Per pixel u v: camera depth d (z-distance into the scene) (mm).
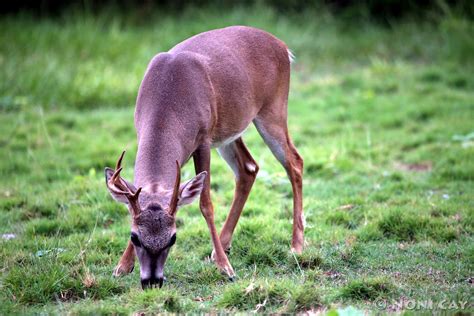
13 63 21656
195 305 9180
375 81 21531
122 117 19016
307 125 18125
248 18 26031
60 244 11414
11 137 17031
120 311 8820
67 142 16984
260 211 12961
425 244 11312
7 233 12141
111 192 9172
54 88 20594
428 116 18531
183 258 11039
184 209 13148
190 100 10367
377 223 12031
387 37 25688
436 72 21656
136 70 22000
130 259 10469
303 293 9195
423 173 14812
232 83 11008
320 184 14414
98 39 24141
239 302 9195
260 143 16797
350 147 16422
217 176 14797
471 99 19516
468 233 11633
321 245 11430
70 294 9672
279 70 11906
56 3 28375
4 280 9852
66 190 13820
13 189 14078
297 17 27031
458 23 24844
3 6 28188
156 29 25828
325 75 22922
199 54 10914
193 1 27984
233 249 11344
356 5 27672
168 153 9875
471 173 14297
